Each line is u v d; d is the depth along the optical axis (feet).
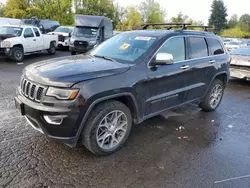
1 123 13.58
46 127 9.51
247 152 11.84
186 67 13.91
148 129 13.96
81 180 9.17
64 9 114.93
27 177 9.14
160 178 9.52
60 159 10.44
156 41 12.73
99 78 9.94
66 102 9.16
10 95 18.98
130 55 12.39
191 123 15.21
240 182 9.46
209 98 16.92
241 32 231.30
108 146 11.00
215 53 16.90
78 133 9.71
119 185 9.00
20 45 36.94
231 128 14.75
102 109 10.22
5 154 10.54
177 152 11.53
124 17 169.17
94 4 138.41
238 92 24.07
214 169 10.25
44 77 9.64
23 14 107.34
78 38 43.16
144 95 11.80
